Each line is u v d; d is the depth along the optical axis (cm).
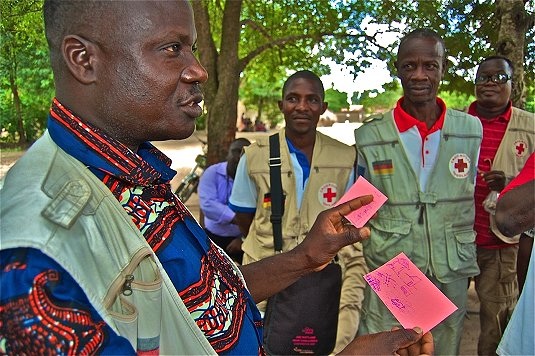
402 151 255
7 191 83
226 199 398
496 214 180
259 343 121
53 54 95
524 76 332
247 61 568
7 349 74
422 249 250
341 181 275
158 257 99
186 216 110
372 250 261
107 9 91
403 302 148
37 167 87
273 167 274
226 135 567
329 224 145
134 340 85
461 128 259
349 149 281
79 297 78
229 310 112
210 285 108
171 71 95
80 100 95
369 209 178
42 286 74
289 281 143
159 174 100
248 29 644
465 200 256
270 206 276
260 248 279
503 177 288
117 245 87
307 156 279
